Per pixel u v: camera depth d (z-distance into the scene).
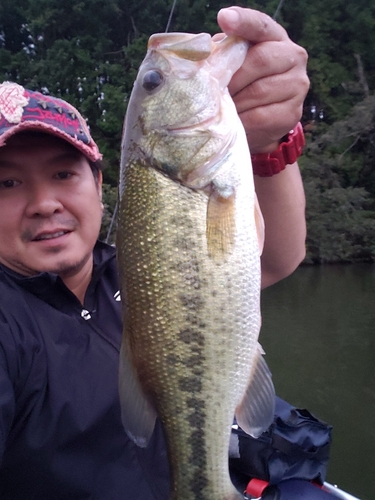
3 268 0.47
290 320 2.28
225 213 0.38
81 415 0.44
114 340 0.49
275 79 0.38
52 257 0.47
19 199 0.46
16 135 0.45
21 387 0.43
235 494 0.38
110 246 0.56
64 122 0.48
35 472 0.43
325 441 0.63
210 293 0.38
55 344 0.45
